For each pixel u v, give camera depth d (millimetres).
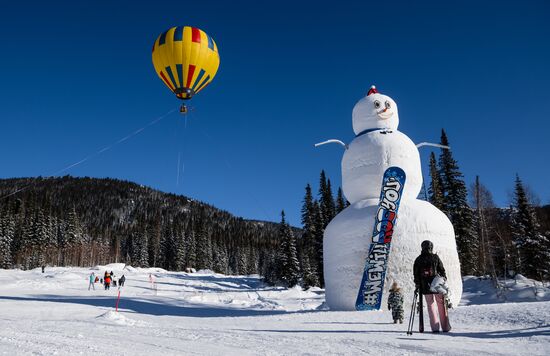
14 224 91750
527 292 26312
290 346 5980
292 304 27641
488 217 38562
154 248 124062
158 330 8398
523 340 5973
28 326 8852
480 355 5016
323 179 53094
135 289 40188
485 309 10883
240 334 7582
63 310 18203
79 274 61125
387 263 17188
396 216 17703
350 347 5812
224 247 131000
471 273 37562
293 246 55562
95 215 196375
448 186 40344
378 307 17000
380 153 18906
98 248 105625
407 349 5570
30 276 53000
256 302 29250
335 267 18312
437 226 17891
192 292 39719
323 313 14805
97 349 5469
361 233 17906
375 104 20141
